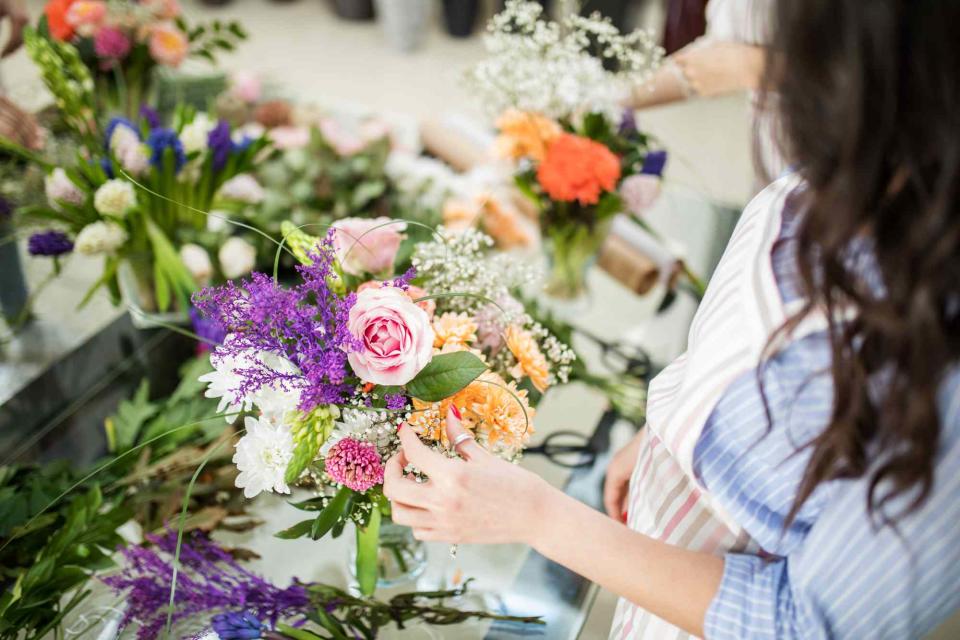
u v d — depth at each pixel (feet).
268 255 4.90
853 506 1.84
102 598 3.21
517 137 4.19
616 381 4.22
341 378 2.35
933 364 1.62
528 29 4.26
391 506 2.61
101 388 4.17
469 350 2.46
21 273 4.78
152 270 4.30
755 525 2.11
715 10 4.95
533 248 5.03
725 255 2.31
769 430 1.96
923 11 1.44
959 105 1.48
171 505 3.52
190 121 4.39
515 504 2.24
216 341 4.07
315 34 13.56
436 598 3.20
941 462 1.72
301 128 6.58
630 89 4.66
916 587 1.83
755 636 2.02
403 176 5.75
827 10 1.52
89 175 4.04
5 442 3.85
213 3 14.21
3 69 9.00
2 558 3.35
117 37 4.90
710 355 2.12
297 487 3.57
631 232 5.11
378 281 2.81
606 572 2.21
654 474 2.70
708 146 10.31
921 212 1.55
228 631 2.94
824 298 1.76
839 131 1.56
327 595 3.11
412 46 12.99
